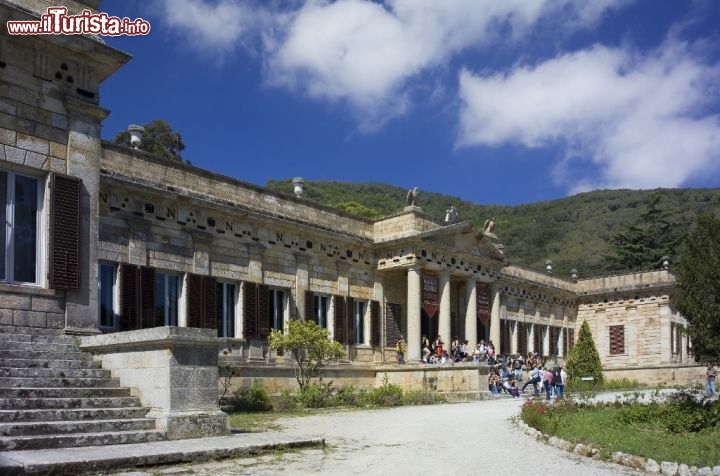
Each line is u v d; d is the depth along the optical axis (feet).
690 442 51.44
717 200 362.74
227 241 101.30
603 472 42.47
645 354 179.83
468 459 45.42
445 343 128.26
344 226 123.24
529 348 174.50
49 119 55.57
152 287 88.69
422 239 123.65
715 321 64.08
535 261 357.00
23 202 53.98
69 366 49.08
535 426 61.16
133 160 89.51
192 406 46.68
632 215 373.20
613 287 187.93
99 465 34.88
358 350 122.42
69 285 54.60
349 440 52.95
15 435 38.86
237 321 102.17
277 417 73.26
